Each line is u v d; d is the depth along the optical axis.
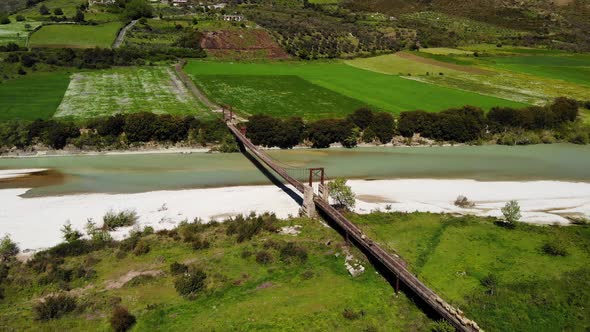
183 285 41.59
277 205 60.81
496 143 94.25
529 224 56.97
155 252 48.00
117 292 41.44
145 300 40.50
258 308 39.78
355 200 62.88
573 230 55.59
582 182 73.25
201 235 51.59
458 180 72.69
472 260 48.28
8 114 87.56
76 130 81.12
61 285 41.97
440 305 37.28
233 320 38.12
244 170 73.94
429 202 63.47
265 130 85.12
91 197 61.66
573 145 94.69
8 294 40.97
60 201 60.03
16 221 54.03
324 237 51.91
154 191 64.38
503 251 50.22
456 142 92.88
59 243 49.56
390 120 91.06
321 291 42.47
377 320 38.59
